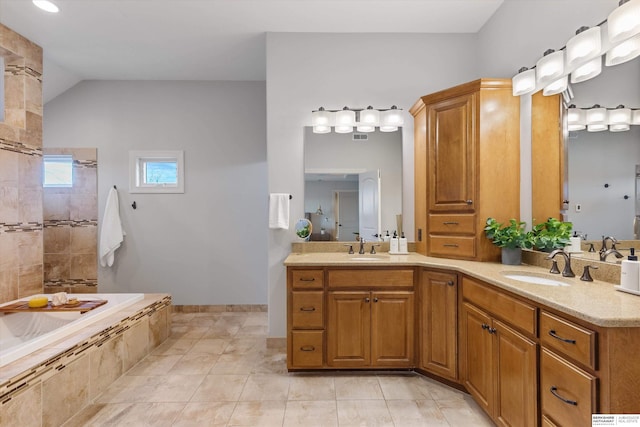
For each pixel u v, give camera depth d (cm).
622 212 173
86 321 240
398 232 315
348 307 251
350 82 317
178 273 423
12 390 165
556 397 136
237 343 320
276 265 313
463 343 223
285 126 316
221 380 246
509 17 264
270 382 243
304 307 252
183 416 201
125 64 375
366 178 317
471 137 253
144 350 287
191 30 309
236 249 425
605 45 178
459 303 228
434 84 316
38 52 328
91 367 218
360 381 244
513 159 252
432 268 242
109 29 304
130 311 276
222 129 423
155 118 419
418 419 198
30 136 312
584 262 191
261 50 348
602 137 184
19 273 299
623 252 174
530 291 154
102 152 415
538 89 229
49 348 198
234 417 200
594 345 118
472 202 252
